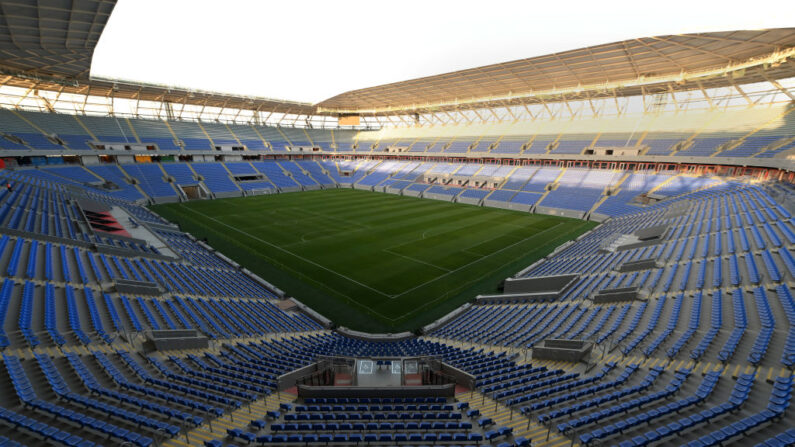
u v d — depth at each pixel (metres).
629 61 45.25
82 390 12.23
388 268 33.31
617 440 9.92
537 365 16.45
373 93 70.06
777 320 15.42
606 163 61.03
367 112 90.19
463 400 13.42
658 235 34.47
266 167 79.81
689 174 51.97
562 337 18.81
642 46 39.44
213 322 21.30
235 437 10.17
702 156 49.72
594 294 23.44
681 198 45.94
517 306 25.19
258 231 44.28
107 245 27.83
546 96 64.31
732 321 16.20
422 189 71.81
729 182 46.25
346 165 90.06
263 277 31.25
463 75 54.84
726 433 9.43
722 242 26.25
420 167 81.38
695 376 12.76
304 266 33.56
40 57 35.25
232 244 39.41
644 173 56.06
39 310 16.88
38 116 59.03
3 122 54.00
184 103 73.94
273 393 13.84
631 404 11.32
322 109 88.25
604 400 11.84
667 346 15.41
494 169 71.50
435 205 61.62
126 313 19.16
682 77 47.34
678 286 21.34
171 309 21.47
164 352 16.41
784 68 40.72
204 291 25.61
